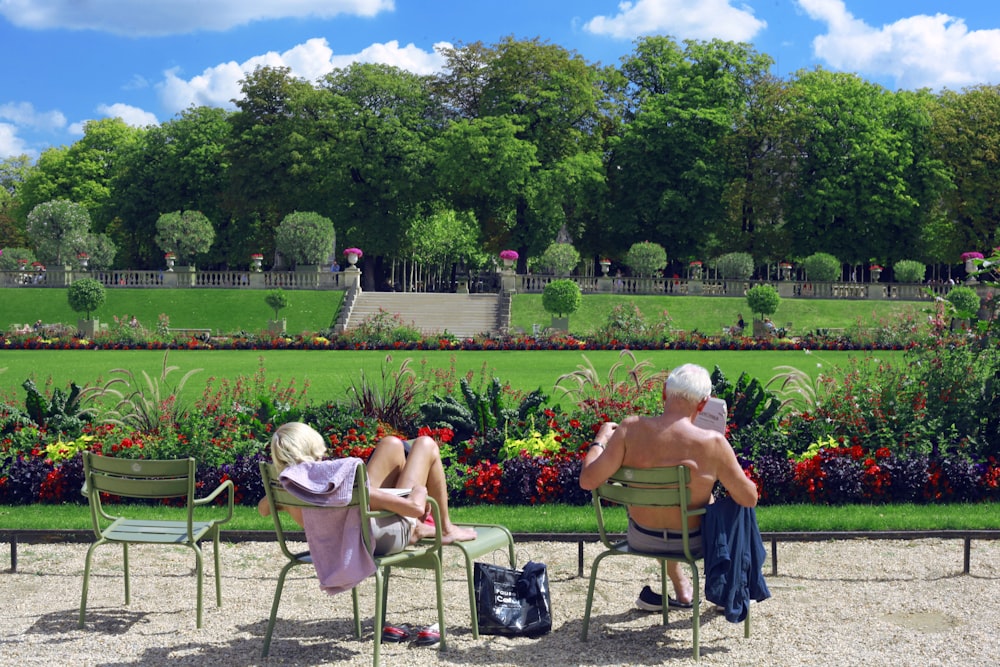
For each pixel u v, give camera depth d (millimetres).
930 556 7105
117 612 5879
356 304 50906
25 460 9359
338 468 4922
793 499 9062
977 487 9078
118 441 10016
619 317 42125
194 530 5848
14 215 78750
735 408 10133
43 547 7539
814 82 59812
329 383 22219
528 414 10336
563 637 5391
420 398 12180
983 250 59781
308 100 59000
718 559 5098
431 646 5227
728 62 59062
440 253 74812
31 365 28156
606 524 7992
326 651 5145
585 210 61000
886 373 10695
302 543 7578
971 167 57875
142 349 37281
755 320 45156
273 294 47844
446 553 7293
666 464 5156
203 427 9953
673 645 5219
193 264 63812
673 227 57969
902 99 59219
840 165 57250
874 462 9133
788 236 60406
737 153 60312
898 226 57812
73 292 44969
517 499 9102
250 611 5902
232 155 59906
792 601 6012
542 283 54031
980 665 4781
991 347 9992
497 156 54938
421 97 61875
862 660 4883
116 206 65812
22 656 5039
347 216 60500
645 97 61344
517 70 58375
